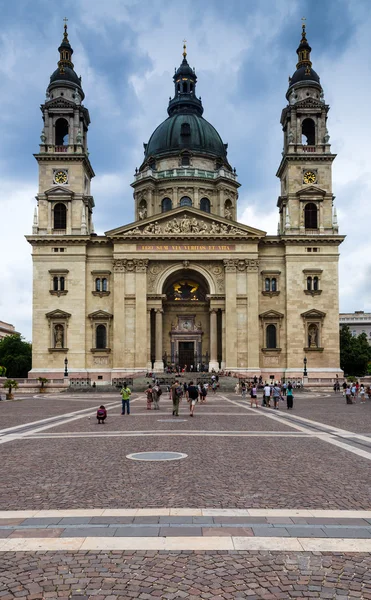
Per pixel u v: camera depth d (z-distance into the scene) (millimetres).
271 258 93250
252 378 87125
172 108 121562
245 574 9109
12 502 13570
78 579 8922
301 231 93500
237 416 38906
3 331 192250
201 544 10406
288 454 21016
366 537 10828
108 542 10508
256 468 18000
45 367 89750
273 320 91750
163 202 108312
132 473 17156
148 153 115688
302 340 90625
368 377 83375
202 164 110688
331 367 90375
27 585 8711
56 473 17281
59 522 11797
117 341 89438
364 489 14945
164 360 97688
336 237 91750
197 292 99188
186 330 98312
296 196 94375
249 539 10680
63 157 93312
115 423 33688
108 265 92438
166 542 10508
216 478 16359
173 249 91438
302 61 98625
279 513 12461
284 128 100562
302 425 32281
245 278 91375
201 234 91125
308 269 91625
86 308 91312
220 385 80250
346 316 192750
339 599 8273
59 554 9930
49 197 92688
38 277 91062
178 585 8711
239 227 91812
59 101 94062
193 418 37250
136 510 12695
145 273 90875
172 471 17469
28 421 35375
